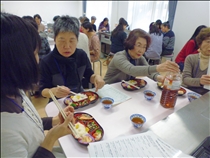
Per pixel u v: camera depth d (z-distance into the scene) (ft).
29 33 1.52
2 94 1.47
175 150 1.79
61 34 3.67
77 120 2.66
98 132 2.43
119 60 4.61
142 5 15.31
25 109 2.01
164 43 11.12
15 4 21.83
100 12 20.88
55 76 4.20
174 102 3.17
